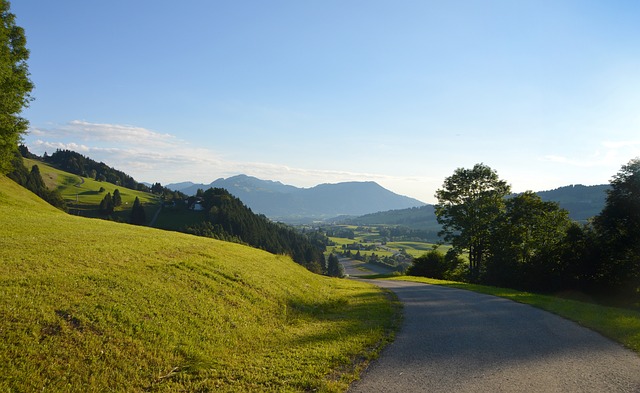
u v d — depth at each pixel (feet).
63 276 40.14
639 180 126.62
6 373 24.25
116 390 26.16
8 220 71.00
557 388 27.71
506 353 36.47
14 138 111.14
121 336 32.24
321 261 537.24
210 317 42.14
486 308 64.75
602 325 47.50
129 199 590.96
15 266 40.24
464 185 189.78
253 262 78.54
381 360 34.12
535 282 146.51
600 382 28.96
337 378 29.66
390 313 59.11
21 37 113.19
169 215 498.69
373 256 581.53
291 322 49.90
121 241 65.31
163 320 37.50
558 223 172.86
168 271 51.78
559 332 45.62
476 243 190.39
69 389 24.91
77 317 32.42
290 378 29.35
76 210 478.59
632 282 126.11
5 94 102.37
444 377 29.81
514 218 180.24
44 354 27.14
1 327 28.17
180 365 31.37
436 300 76.64
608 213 134.31
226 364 32.30
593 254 133.18
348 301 73.56
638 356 35.73
